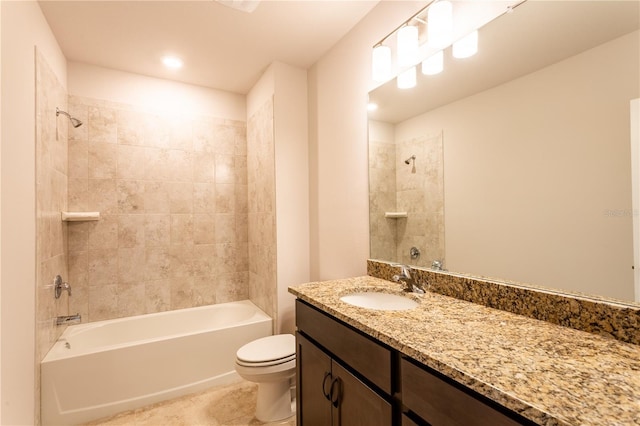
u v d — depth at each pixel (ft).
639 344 2.66
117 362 6.33
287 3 5.68
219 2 5.51
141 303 8.45
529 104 3.55
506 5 3.75
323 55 7.47
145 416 6.17
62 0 5.50
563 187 3.25
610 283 2.91
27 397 5.00
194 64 7.95
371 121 5.97
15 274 4.51
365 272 6.15
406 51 4.70
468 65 4.22
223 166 9.62
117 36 6.66
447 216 4.59
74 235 7.70
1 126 4.09
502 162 3.85
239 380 7.52
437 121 4.70
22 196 4.79
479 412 2.19
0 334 4.00
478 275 4.17
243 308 9.05
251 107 9.47
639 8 2.72
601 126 2.96
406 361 2.84
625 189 2.81
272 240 7.94
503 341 2.79
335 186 7.03
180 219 8.98
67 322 6.90
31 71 5.24
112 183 8.13
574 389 1.97
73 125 7.29
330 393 3.98
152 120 8.63
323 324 4.27
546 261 3.41
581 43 3.10
